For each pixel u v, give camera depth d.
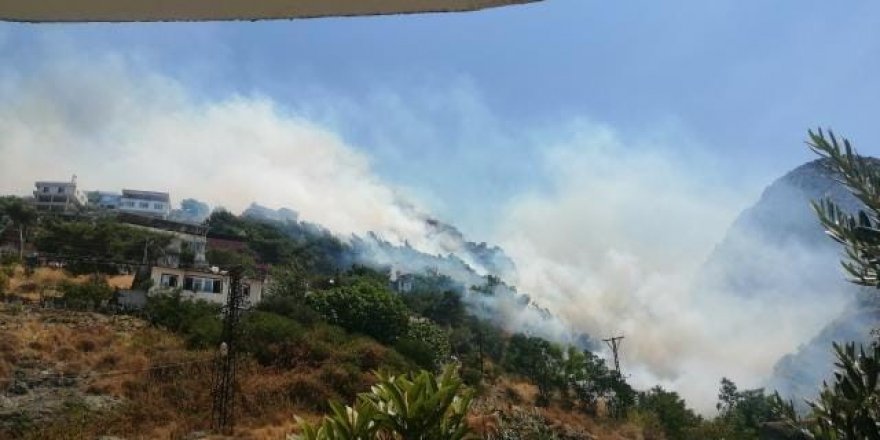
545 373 61.62
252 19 1.43
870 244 2.01
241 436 29.19
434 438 2.94
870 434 1.85
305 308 50.97
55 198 99.94
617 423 54.91
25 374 33.28
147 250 69.38
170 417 30.61
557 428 41.81
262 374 36.84
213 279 56.28
